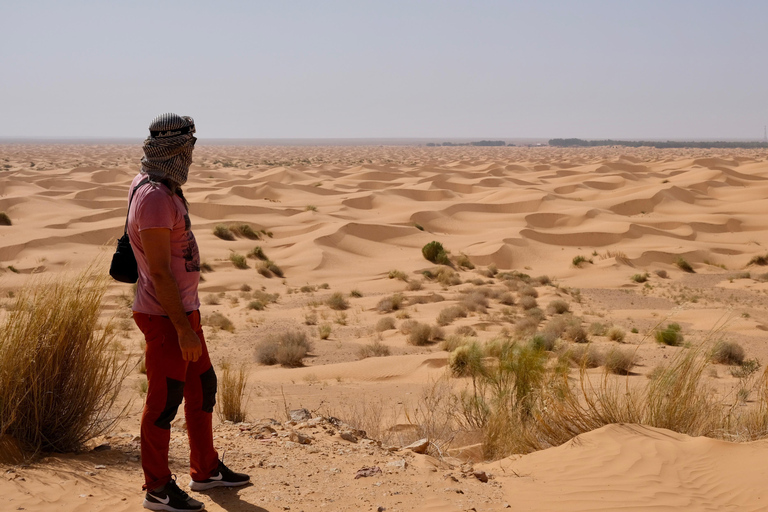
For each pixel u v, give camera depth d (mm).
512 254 63688
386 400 12914
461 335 25750
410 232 69812
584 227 77000
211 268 53594
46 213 72375
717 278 56844
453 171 157000
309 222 75000
